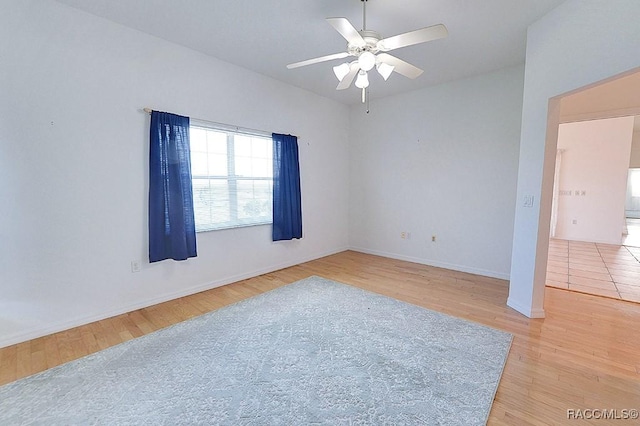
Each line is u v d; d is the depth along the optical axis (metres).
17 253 2.29
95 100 2.58
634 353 2.16
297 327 2.56
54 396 1.75
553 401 1.70
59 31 2.37
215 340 2.36
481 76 3.88
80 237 2.57
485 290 3.45
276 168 4.09
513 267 2.95
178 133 3.03
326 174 5.03
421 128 4.50
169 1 2.33
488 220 3.97
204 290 3.45
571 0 2.23
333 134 5.09
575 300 3.13
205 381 1.88
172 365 2.04
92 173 2.60
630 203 10.47
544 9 2.41
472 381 1.86
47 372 1.96
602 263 4.57
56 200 2.43
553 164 2.58
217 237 3.55
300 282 3.74
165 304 3.06
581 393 1.76
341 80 2.50
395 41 1.99
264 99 3.92
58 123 2.41
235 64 3.55
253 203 3.94
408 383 1.85
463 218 4.19
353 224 5.55
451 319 2.70
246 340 2.35
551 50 2.43
